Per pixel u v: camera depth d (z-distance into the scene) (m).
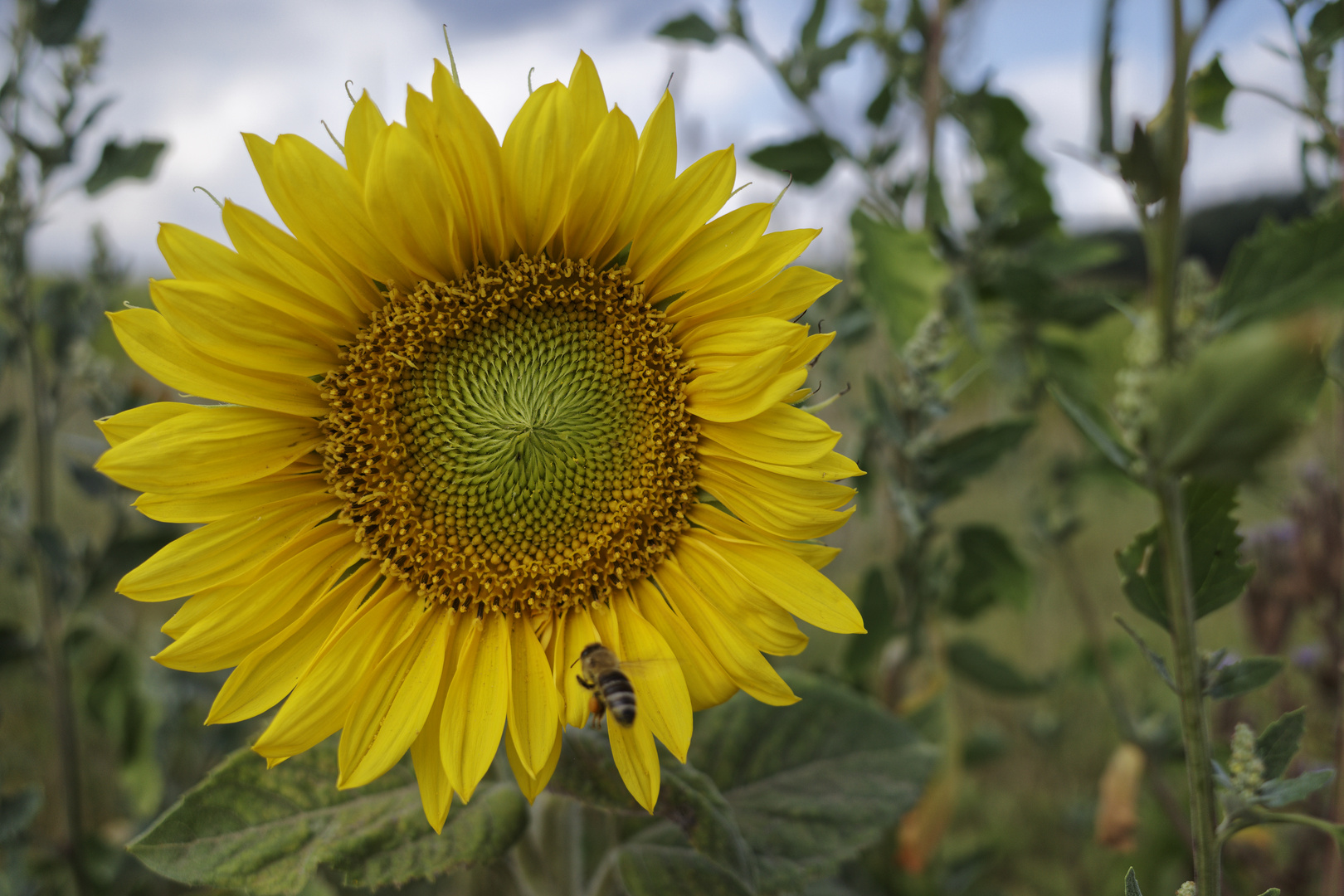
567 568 0.30
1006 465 0.45
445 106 0.27
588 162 0.28
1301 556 0.34
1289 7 0.26
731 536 0.30
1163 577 0.23
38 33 0.34
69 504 0.56
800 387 0.28
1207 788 0.23
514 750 0.28
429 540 0.30
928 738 0.38
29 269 0.36
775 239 0.28
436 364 0.30
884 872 0.39
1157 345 0.22
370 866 0.28
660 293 0.30
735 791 0.32
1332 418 0.35
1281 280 0.23
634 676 0.28
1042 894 0.43
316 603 0.28
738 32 0.36
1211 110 0.26
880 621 0.37
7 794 0.35
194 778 0.42
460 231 0.29
